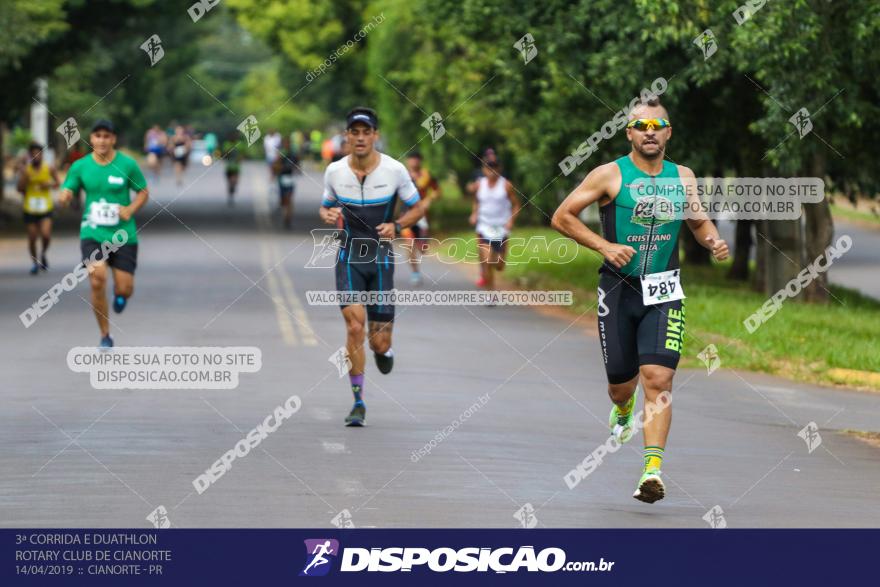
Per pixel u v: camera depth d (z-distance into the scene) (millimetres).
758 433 24516
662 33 41125
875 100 44094
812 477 20516
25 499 17906
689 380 31406
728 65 42750
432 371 30969
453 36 66312
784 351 34250
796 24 40719
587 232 17906
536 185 54656
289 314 41656
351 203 23438
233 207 103312
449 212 95438
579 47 48406
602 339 18484
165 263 61031
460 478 19578
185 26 165000
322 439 22453
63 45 91438
